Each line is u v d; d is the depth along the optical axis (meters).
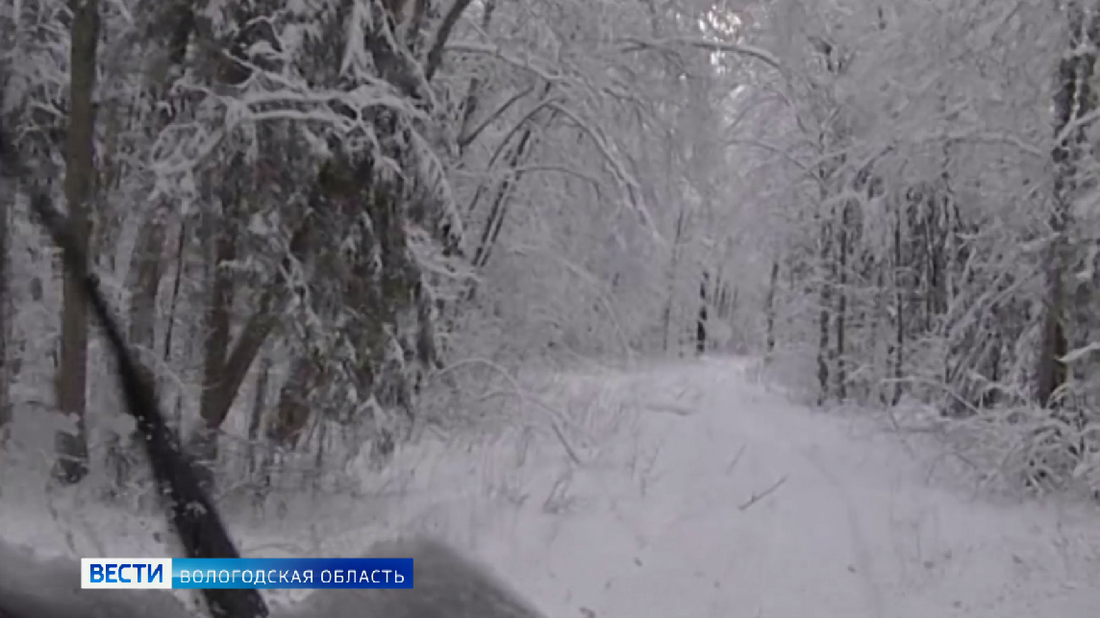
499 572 8.20
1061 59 14.57
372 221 9.88
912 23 16.73
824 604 8.32
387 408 10.50
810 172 23.41
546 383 16.66
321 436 10.63
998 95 15.42
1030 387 15.62
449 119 12.53
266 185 9.43
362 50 9.66
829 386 25.91
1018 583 9.12
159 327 10.56
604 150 14.76
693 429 19.11
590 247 17.23
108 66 9.70
